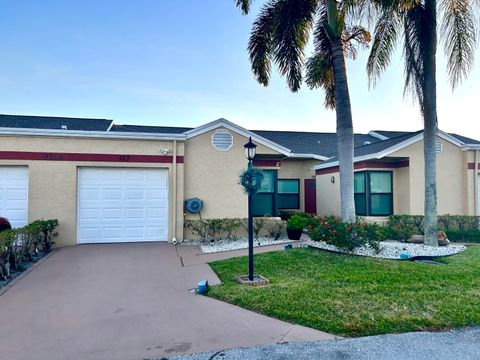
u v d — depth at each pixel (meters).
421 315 4.71
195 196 11.73
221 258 8.77
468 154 13.53
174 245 10.72
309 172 17.94
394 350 3.81
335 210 15.51
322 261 8.02
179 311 5.06
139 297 5.74
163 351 3.81
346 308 4.95
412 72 10.47
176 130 17.50
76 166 10.65
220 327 4.46
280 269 7.36
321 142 20.25
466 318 4.61
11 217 10.31
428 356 3.68
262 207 13.23
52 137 10.48
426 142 10.33
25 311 5.11
